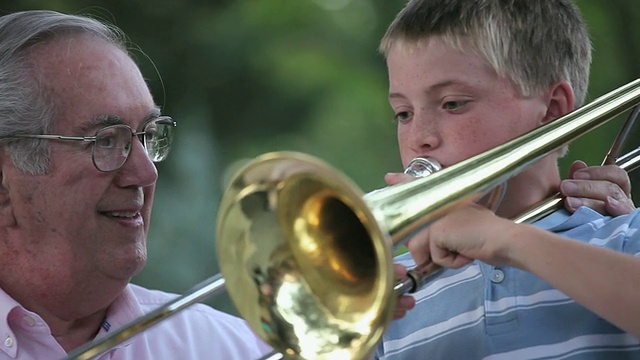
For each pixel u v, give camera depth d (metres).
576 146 16.64
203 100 20.91
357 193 6.42
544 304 7.36
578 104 8.21
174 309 7.29
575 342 7.22
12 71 8.46
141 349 8.66
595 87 18.95
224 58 21.17
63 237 8.39
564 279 6.70
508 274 7.53
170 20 20.86
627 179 8.05
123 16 20.38
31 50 8.51
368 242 6.73
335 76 22.27
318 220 6.95
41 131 8.35
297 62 22.11
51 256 8.40
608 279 6.61
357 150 21.86
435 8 7.76
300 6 22.50
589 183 7.84
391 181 7.19
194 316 8.96
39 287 8.41
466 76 7.61
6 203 8.48
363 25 23.00
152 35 20.64
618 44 19.39
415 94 7.71
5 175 8.46
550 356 7.24
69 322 8.59
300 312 6.84
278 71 21.70
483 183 6.83
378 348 8.01
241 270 6.89
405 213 6.58
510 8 7.78
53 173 8.36
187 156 18.83
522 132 7.73
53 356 8.41
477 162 6.90
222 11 21.59
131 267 8.49
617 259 6.68
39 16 8.70
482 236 6.91
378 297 6.48
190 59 20.91
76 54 8.51
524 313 7.38
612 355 7.17
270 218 6.95
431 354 7.64
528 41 7.80
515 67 7.70
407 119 7.86
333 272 6.84
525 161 7.02
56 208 8.36
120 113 8.44
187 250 17.36
